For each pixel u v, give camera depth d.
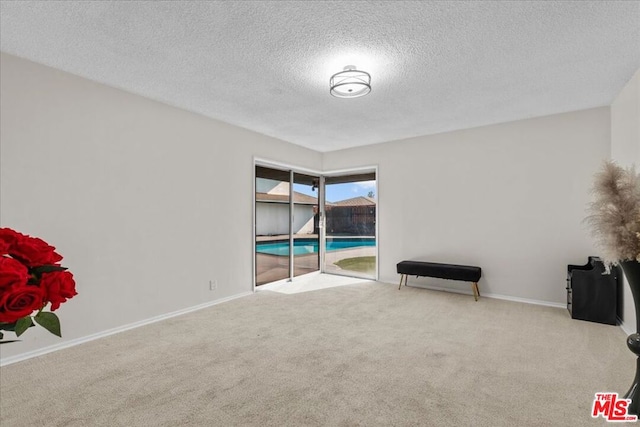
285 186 5.70
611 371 2.39
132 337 3.09
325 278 6.03
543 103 3.73
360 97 3.55
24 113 2.66
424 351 2.76
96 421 1.84
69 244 2.92
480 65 2.80
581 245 3.95
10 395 2.11
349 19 2.15
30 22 2.18
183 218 3.89
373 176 5.91
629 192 1.62
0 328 0.66
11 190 2.59
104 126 3.18
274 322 3.52
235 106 3.83
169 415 1.89
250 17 2.13
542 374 2.35
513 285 4.39
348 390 2.15
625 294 3.24
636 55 2.64
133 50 2.56
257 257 5.07
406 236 5.35
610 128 3.77
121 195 3.30
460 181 4.82
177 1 1.97
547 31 2.30
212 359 2.62
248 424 1.81
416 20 2.16
